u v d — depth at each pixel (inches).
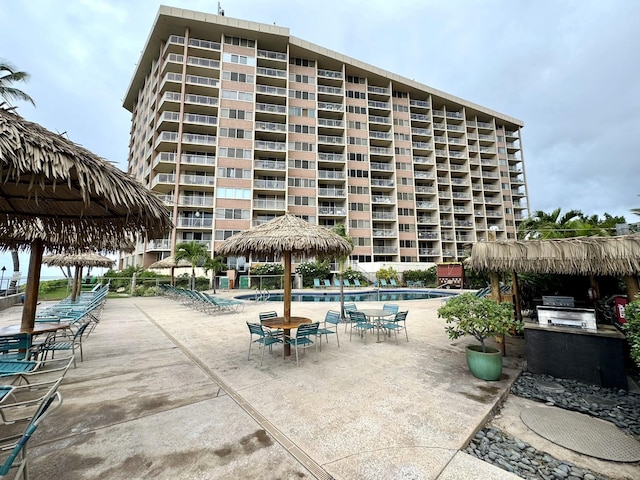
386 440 103.5
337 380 161.5
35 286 195.0
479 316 165.2
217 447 99.3
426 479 83.8
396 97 1535.4
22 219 167.3
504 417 126.8
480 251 203.3
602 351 158.9
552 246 180.4
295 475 85.4
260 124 1192.2
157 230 154.4
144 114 1342.3
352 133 1380.4
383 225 1425.9
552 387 157.2
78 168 95.6
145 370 178.5
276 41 1221.1
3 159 81.6
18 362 130.3
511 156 1867.6
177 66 1107.3
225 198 1086.4
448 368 181.8
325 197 1278.3
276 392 145.3
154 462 91.0
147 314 414.3
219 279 977.5
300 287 1018.7
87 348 230.8
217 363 192.5
